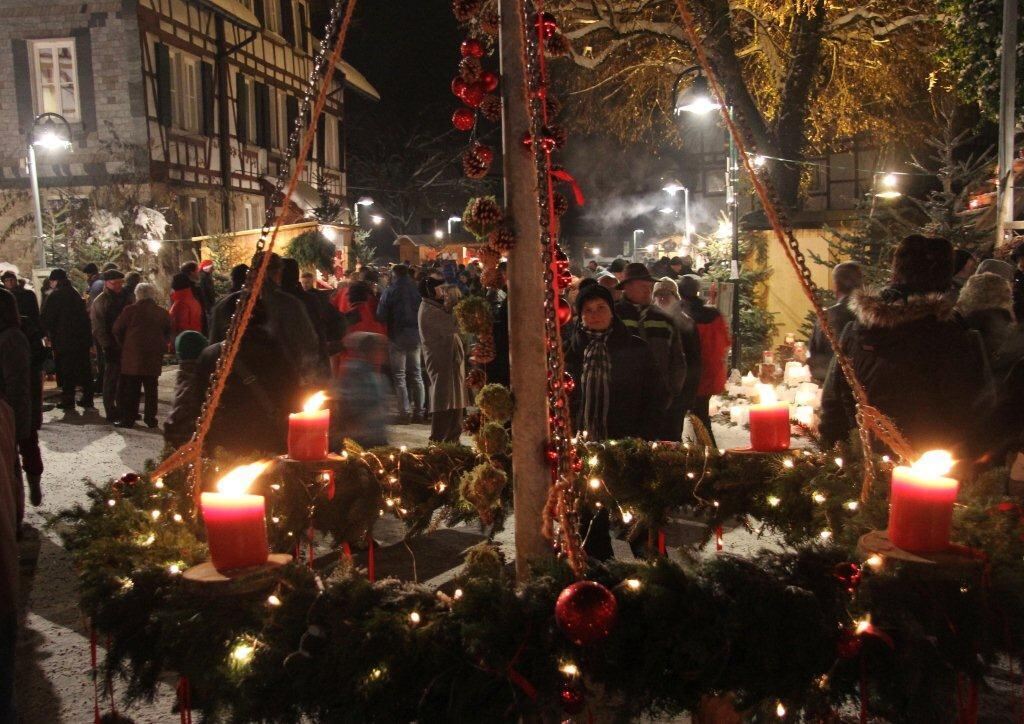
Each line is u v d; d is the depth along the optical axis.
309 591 2.43
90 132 20.45
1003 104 10.40
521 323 2.59
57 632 4.76
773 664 2.24
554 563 2.38
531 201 2.56
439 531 6.32
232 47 25.16
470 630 2.22
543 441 2.62
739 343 13.30
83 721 3.76
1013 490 4.04
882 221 12.98
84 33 20.31
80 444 10.15
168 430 4.80
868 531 2.86
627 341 5.11
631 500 4.20
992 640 2.32
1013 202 11.00
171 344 12.03
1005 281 4.87
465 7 2.69
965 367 3.74
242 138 26.17
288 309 6.50
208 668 2.35
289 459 3.55
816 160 26.09
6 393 6.37
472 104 2.68
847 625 2.30
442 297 8.51
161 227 20.00
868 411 2.81
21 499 3.81
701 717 2.67
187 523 3.08
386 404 6.20
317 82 2.63
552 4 17.77
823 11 18.06
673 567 2.33
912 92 21.25
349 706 2.25
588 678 2.32
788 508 3.84
